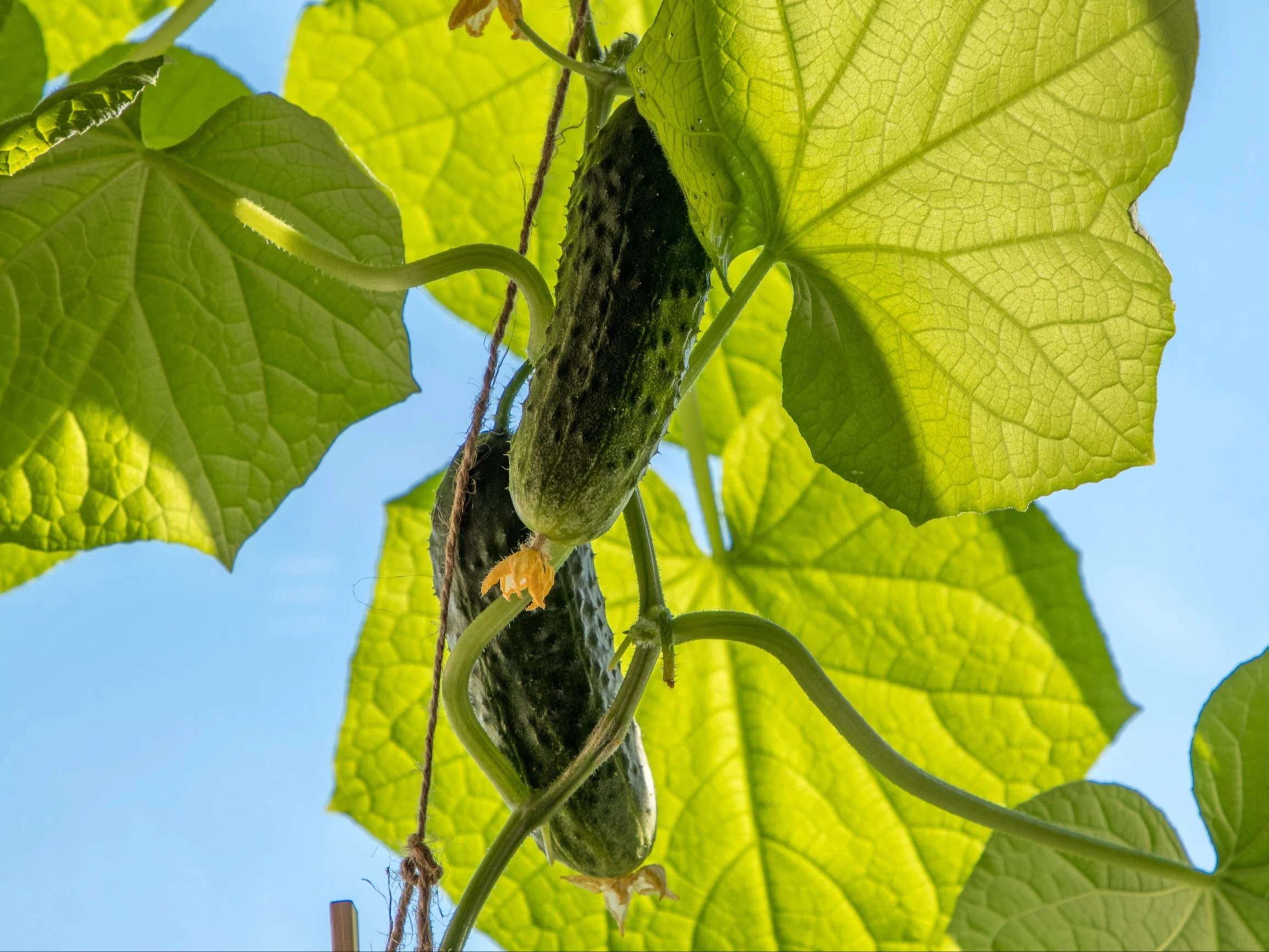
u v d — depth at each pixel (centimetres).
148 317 74
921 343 65
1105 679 80
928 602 81
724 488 81
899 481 66
